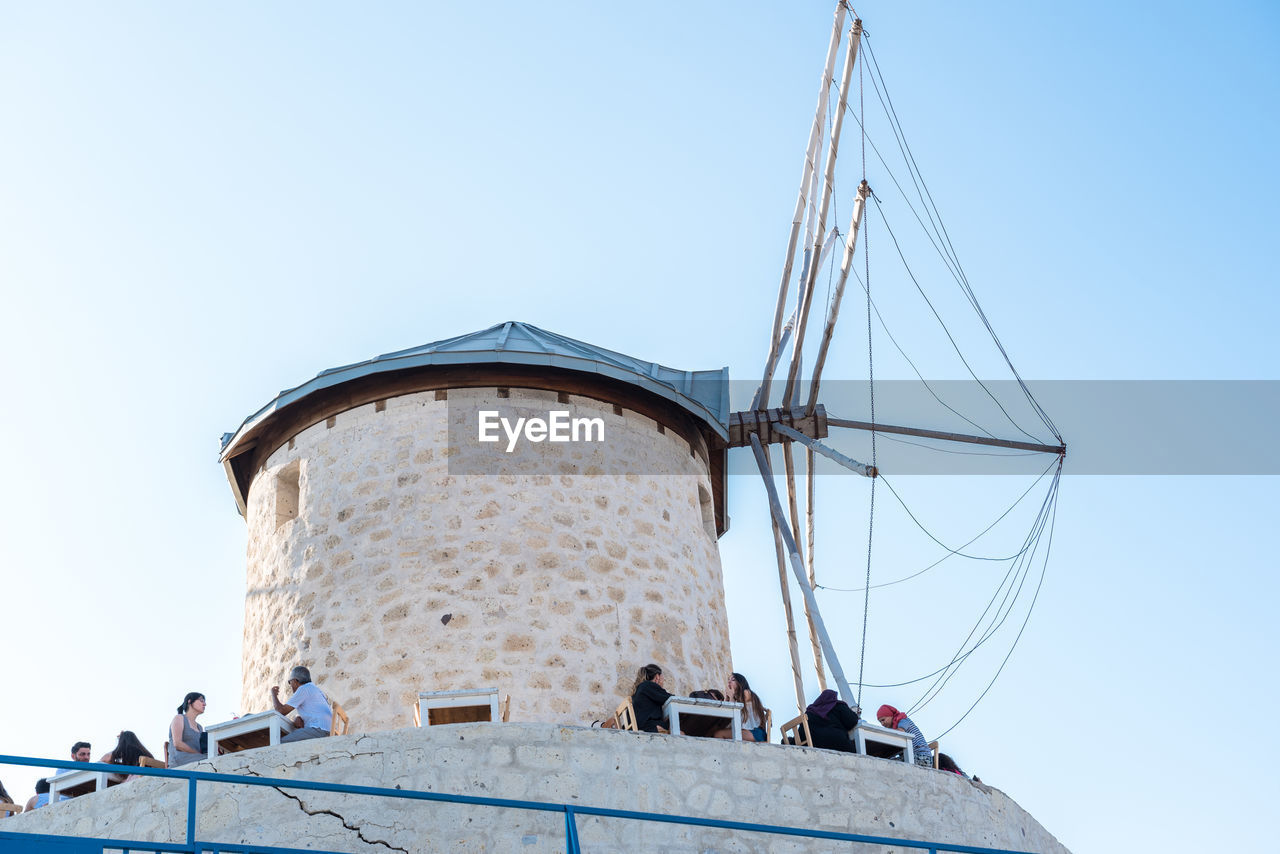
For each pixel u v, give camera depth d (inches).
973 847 514.3
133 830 500.4
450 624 641.0
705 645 698.8
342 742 509.7
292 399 714.2
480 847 494.6
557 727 523.5
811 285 840.9
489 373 705.6
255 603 709.9
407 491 676.1
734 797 531.5
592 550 674.8
